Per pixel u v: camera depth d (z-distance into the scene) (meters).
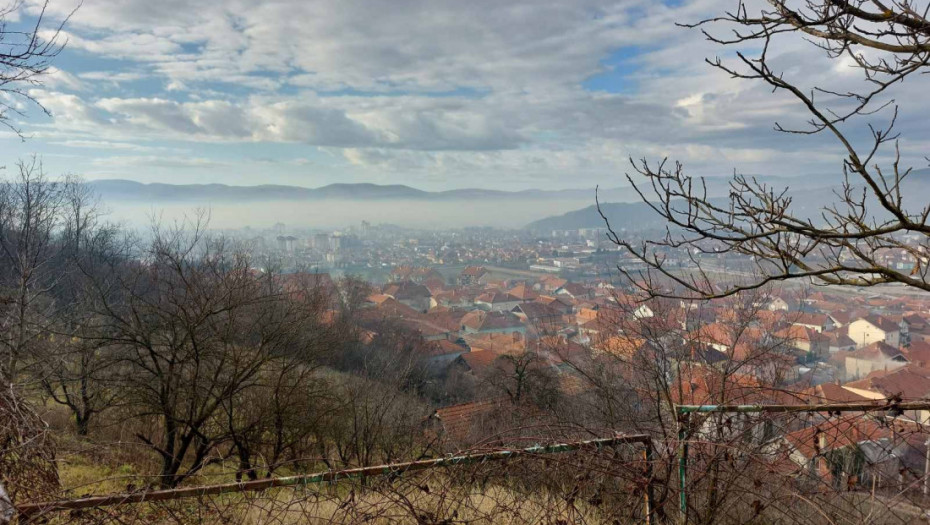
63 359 11.48
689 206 3.09
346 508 3.42
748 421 3.66
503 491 3.68
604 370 9.04
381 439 12.60
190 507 3.46
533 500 3.59
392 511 3.55
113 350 12.12
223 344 11.53
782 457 3.51
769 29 2.81
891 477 3.16
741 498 3.57
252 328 12.45
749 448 3.54
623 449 3.81
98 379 11.23
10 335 9.95
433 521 3.30
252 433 11.75
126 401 11.24
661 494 3.74
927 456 3.17
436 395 25.09
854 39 2.77
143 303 11.77
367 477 3.54
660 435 4.01
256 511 3.58
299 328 12.63
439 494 3.45
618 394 8.41
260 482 3.44
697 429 3.74
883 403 3.29
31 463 4.38
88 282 14.38
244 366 11.57
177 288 12.30
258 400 12.09
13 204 18.28
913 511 3.04
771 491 3.44
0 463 4.23
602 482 3.73
